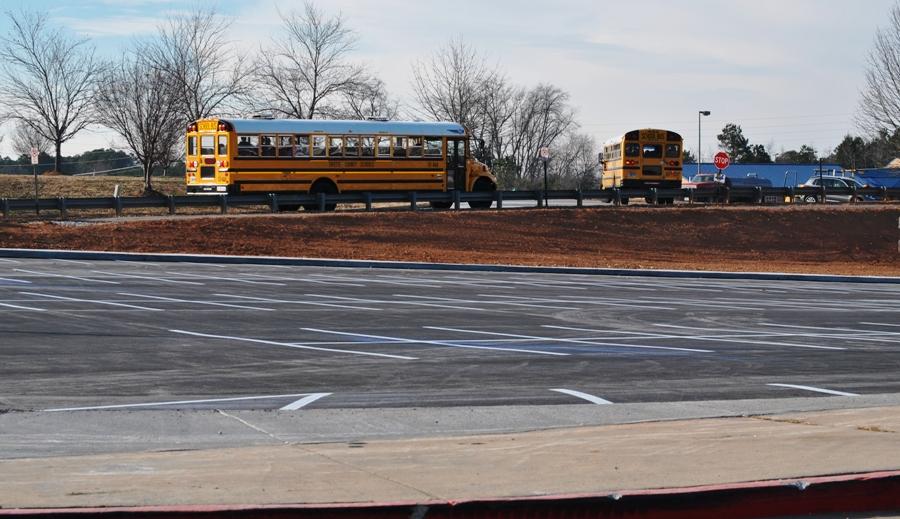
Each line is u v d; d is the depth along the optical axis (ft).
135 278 76.74
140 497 21.56
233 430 30.40
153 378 38.63
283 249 110.01
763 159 401.70
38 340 46.47
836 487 23.17
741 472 24.71
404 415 33.22
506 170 250.98
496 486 23.09
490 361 44.68
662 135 163.53
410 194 137.59
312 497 21.75
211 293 68.80
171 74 182.19
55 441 28.43
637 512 21.83
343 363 43.16
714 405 36.09
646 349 49.62
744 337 55.36
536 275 96.07
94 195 168.35
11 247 98.43
